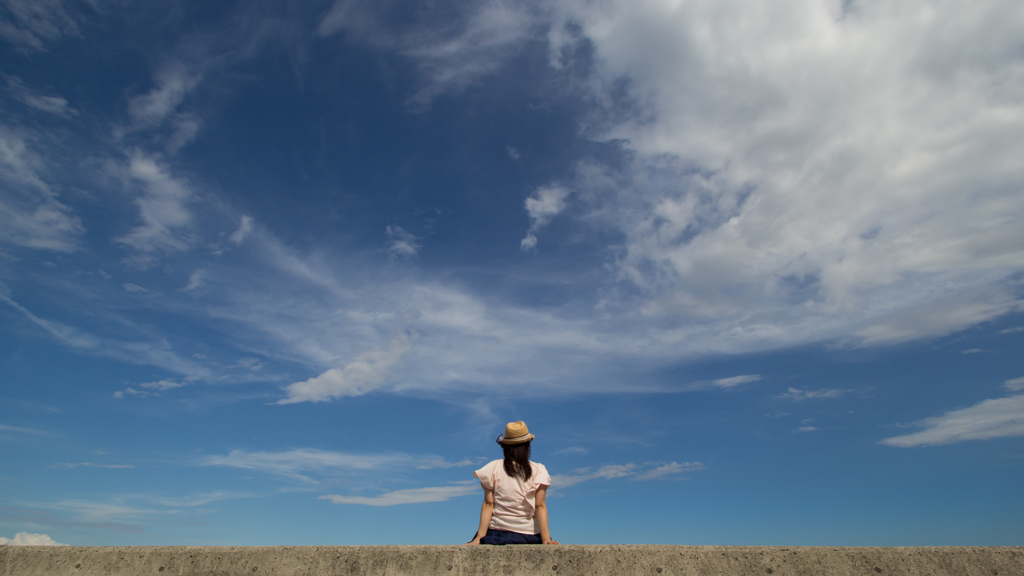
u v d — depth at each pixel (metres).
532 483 4.86
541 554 4.00
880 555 3.79
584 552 3.97
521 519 4.82
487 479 4.94
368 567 4.09
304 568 4.13
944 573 3.69
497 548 4.06
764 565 3.84
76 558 4.26
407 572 4.04
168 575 4.17
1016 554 3.71
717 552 3.91
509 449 5.02
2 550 4.29
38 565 4.23
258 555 4.21
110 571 4.20
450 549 4.09
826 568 3.78
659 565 3.89
